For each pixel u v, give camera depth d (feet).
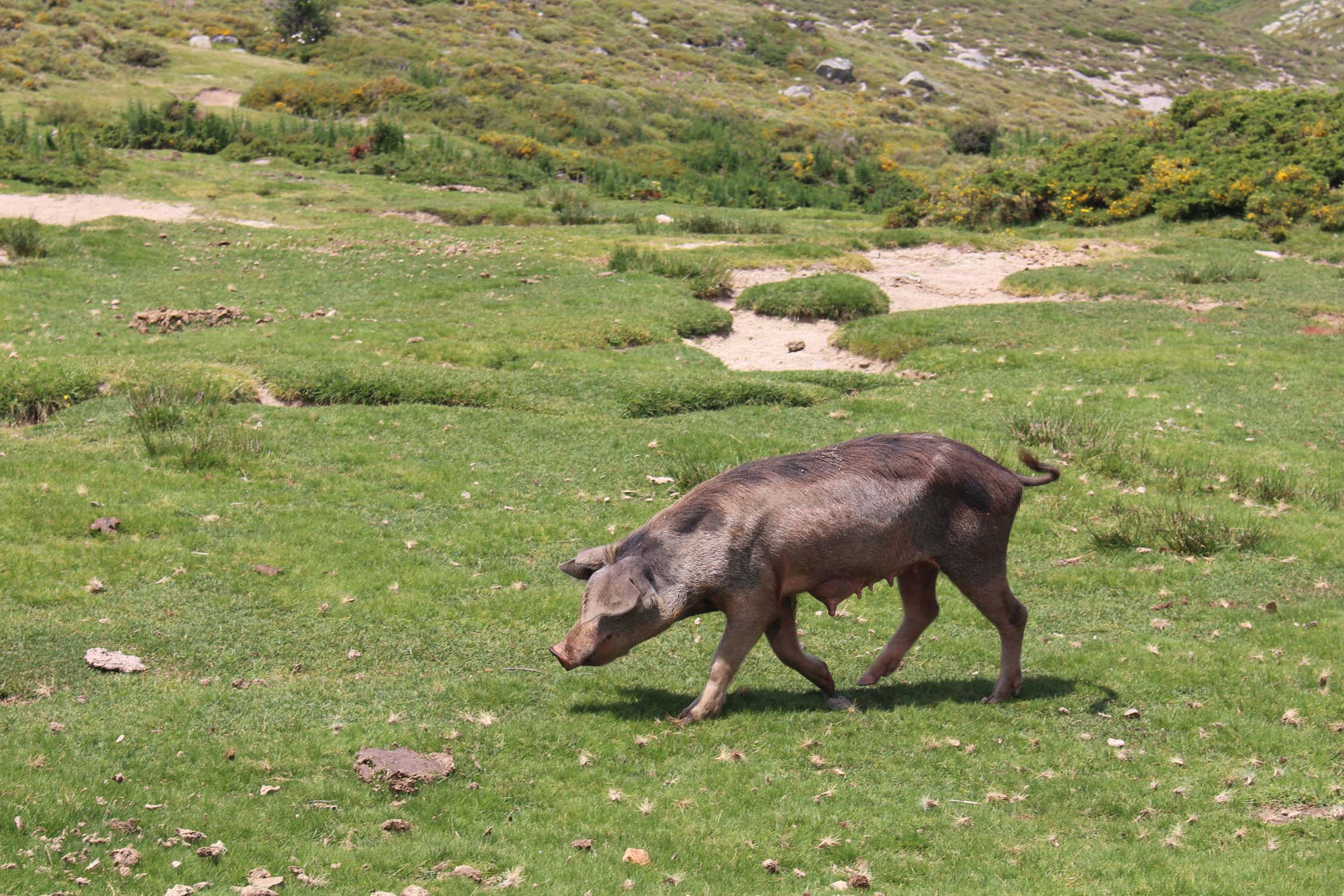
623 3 296.71
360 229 98.22
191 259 87.56
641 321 70.08
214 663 29.35
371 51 209.97
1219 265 84.99
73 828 20.52
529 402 55.47
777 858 21.07
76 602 32.32
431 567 36.99
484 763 24.44
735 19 300.61
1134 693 29.19
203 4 236.22
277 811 21.85
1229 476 47.60
